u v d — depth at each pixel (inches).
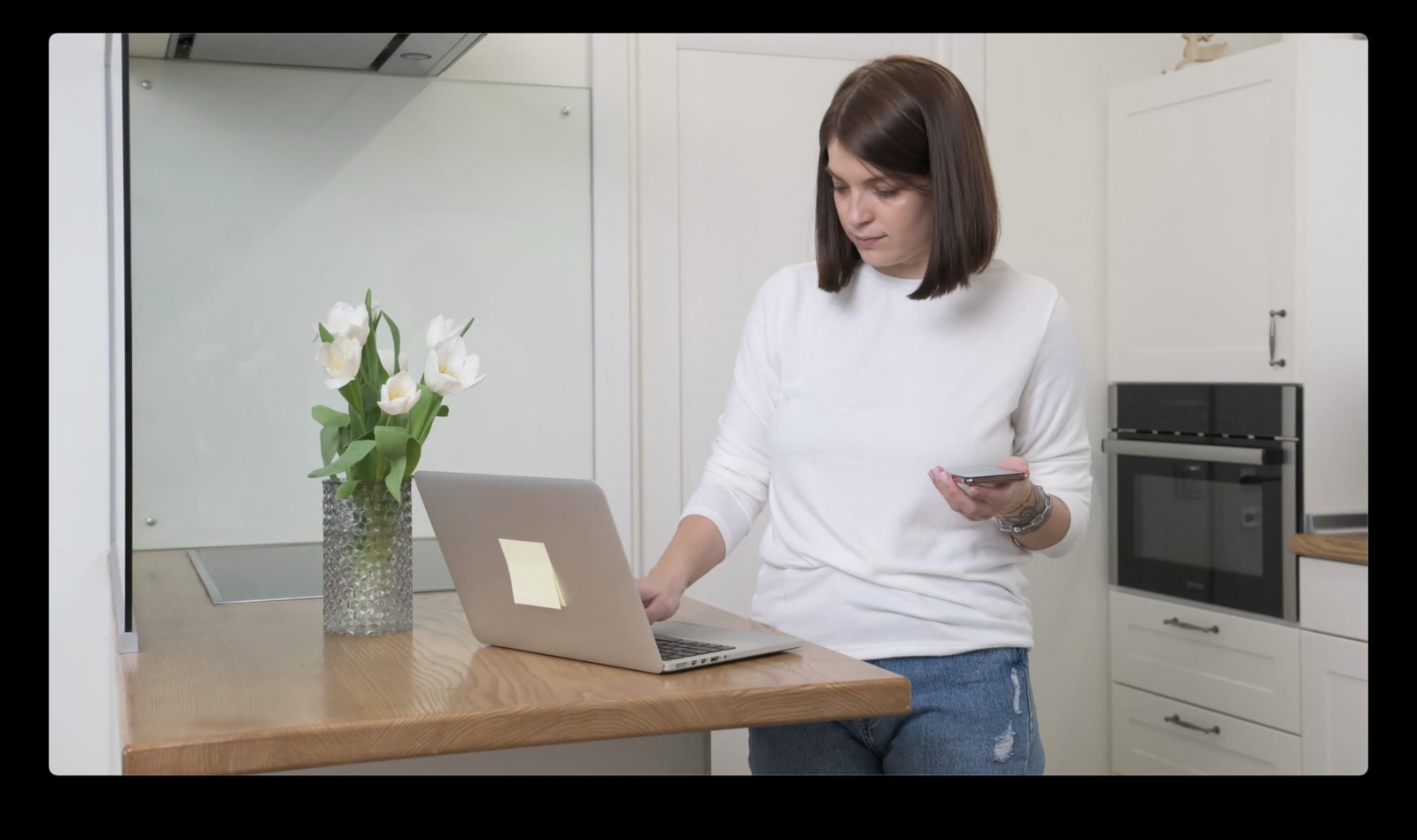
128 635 56.8
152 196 97.7
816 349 66.2
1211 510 121.9
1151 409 128.6
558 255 111.0
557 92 110.6
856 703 50.0
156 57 97.3
